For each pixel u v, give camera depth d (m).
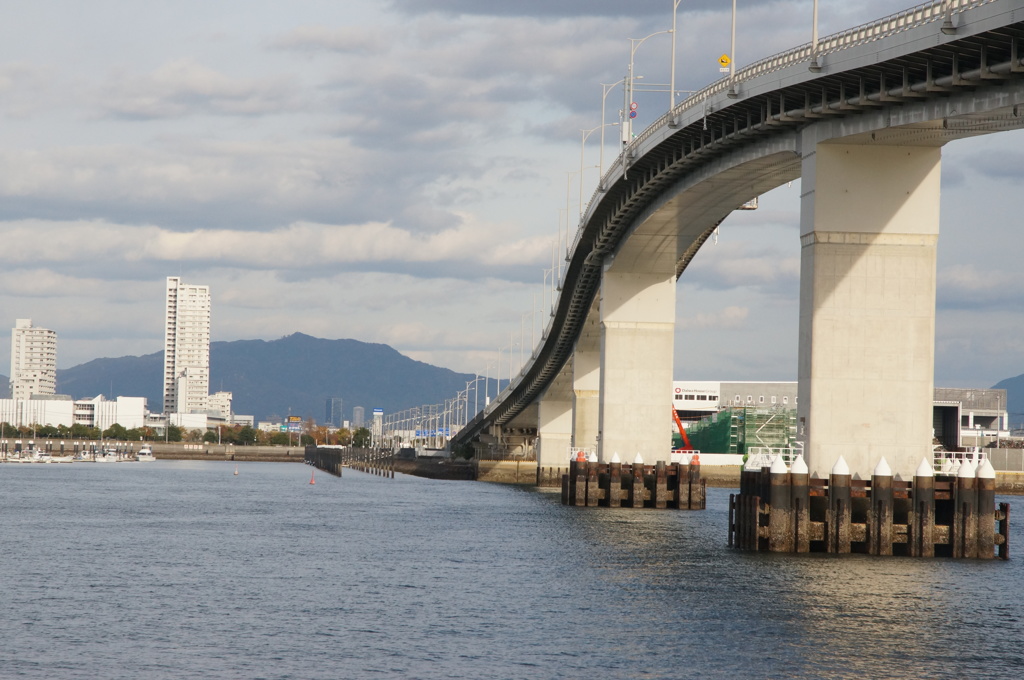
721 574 70.88
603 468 133.38
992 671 49.19
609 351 134.75
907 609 60.53
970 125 71.81
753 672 48.22
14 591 67.25
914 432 77.06
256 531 105.88
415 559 82.81
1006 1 60.12
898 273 77.56
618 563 79.19
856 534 75.69
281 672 47.88
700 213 115.31
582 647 52.34
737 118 90.25
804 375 78.62
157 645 52.66
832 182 77.94
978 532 74.62
